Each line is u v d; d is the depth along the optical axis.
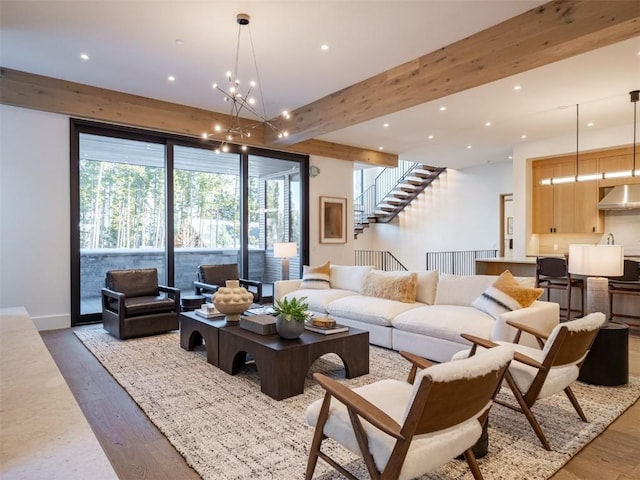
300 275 7.77
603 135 6.75
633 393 3.18
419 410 1.47
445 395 1.51
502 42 3.57
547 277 5.94
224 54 4.22
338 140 7.74
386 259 12.09
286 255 6.34
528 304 3.66
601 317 2.61
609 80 4.71
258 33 3.77
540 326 3.60
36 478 1.48
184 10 3.41
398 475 1.51
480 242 9.97
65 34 3.84
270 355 3.09
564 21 3.18
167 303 5.08
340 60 4.35
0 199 4.95
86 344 4.55
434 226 10.97
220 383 3.38
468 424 1.84
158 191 6.32
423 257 11.20
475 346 2.73
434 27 3.65
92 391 3.22
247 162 7.14
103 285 5.92
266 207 7.48
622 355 3.33
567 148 7.19
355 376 3.51
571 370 2.60
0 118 4.91
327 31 3.74
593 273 3.33
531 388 2.37
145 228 6.24
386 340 4.31
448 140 7.64
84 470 1.54
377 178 12.25
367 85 4.86
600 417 2.75
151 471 2.13
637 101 5.25
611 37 3.09
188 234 6.61
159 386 3.30
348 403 1.65
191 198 6.62
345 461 2.19
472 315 3.80
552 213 7.66
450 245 10.61
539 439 2.41
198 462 2.20
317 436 1.90
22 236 5.08
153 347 4.45
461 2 3.28
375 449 1.61
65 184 5.35
